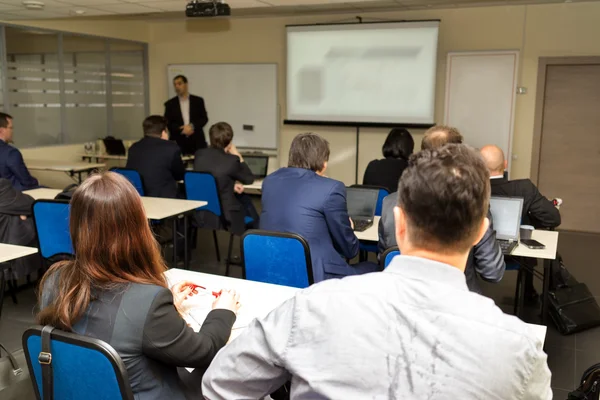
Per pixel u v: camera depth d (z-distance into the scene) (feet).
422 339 2.46
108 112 26.12
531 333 2.50
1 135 15.16
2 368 8.43
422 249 2.73
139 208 4.35
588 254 17.49
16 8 17.65
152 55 27.78
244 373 2.82
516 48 20.83
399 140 13.12
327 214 8.29
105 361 4.02
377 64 22.89
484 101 21.39
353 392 2.51
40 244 10.79
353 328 2.56
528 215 10.76
